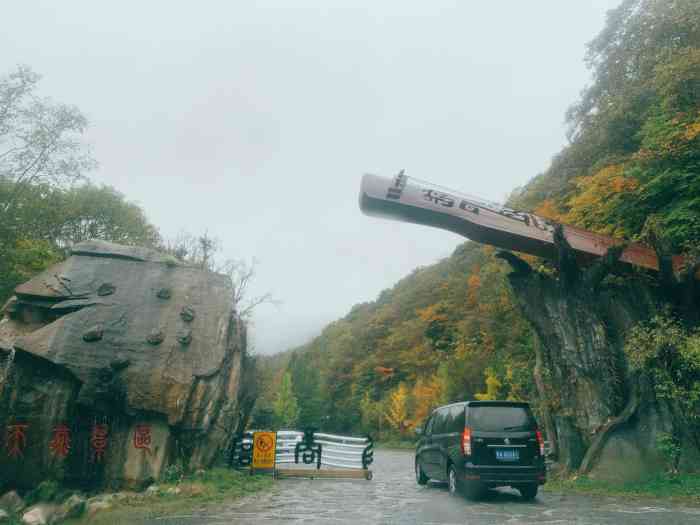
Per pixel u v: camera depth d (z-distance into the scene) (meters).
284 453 16.34
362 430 65.69
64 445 10.53
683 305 15.26
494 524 7.91
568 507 9.71
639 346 13.67
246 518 8.40
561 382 15.46
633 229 18.12
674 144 16.34
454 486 10.98
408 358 67.62
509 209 16.50
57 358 10.83
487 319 44.00
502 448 10.22
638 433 13.95
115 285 13.18
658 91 19.59
